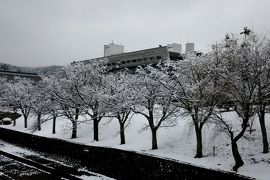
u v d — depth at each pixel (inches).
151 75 1413.6
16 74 4352.9
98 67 1862.7
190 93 1236.5
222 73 1120.8
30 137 1353.3
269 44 1099.9
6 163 984.3
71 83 1738.4
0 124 2942.9
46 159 1041.5
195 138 1412.4
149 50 3115.2
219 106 1180.5
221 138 1309.1
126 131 1731.1
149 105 1409.9
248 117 983.6
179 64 1304.1
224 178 595.5
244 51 1080.2
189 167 656.4
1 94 3223.4
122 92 1517.0
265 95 1025.5
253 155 1119.6
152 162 736.3
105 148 877.2
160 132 1578.5
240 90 1047.0
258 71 1042.1
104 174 858.1
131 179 778.8
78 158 997.2
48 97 1873.8
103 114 1656.0
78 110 1835.6
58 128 2207.2
